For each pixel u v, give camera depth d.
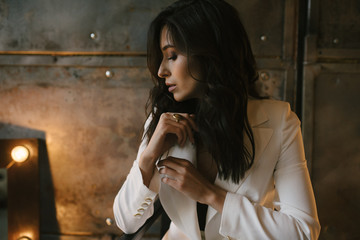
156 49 0.97
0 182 1.73
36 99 1.79
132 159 1.81
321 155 1.73
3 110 1.81
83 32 1.71
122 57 1.72
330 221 1.77
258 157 0.90
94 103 1.78
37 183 1.81
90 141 1.81
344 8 1.62
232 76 0.87
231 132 0.85
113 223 1.86
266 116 0.93
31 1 1.69
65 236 1.88
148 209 0.97
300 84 1.72
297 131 0.92
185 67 0.87
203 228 1.04
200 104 0.90
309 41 1.64
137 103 1.76
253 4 1.64
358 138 1.72
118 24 1.69
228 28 0.86
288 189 0.85
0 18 1.71
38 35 1.72
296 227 0.78
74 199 1.86
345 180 1.74
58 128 1.81
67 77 1.76
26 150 1.74
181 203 0.96
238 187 0.90
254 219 0.79
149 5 1.67
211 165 0.97
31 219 1.82
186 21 0.83
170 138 0.96
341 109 1.70
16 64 1.75
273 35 1.66
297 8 1.63
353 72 1.66
